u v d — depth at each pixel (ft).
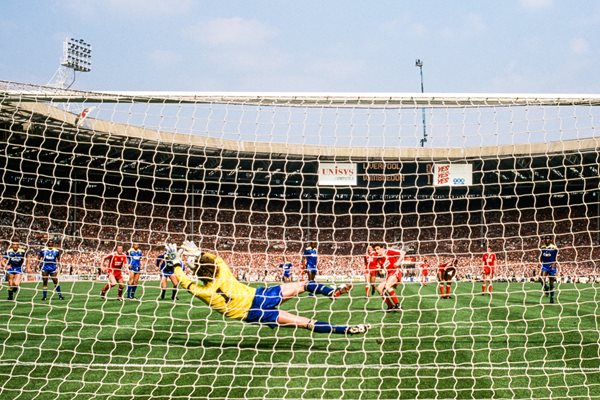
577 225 105.50
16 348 22.84
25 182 105.09
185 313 35.78
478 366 19.31
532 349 22.40
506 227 107.96
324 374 18.12
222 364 19.71
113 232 101.55
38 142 75.41
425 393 15.87
